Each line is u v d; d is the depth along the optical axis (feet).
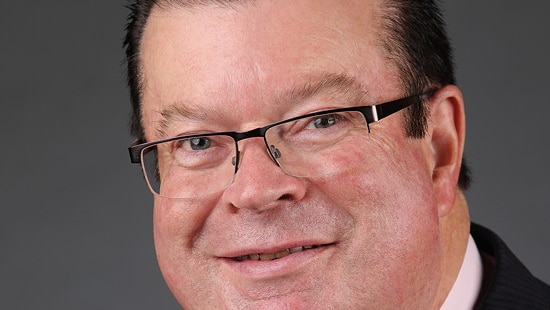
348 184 6.28
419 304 6.64
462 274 7.30
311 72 6.19
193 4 6.35
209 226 6.58
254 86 6.17
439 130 6.89
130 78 7.16
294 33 6.20
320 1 6.29
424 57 6.78
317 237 6.27
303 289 6.35
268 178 6.16
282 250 6.39
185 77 6.36
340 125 6.34
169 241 6.75
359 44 6.36
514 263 7.34
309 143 6.31
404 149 6.52
